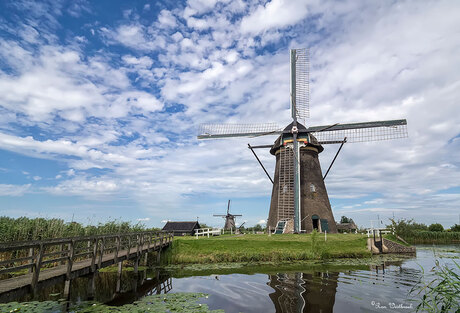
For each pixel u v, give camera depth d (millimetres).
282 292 9469
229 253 16656
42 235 13641
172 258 16312
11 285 6348
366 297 8805
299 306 7980
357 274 12438
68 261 7953
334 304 8141
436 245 34156
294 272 12984
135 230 19344
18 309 7465
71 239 8070
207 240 18594
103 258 10695
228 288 10094
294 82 29906
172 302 8219
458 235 40500
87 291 10117
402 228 37594
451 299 4992
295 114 28734
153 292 9812
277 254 16625
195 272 13531
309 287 10109
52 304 8070
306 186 27125
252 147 30359
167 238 19422
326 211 26938
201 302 8352
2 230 12898
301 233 24547
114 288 10578
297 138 27906
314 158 28422
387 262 16203
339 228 38250
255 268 14195
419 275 12234
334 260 16609
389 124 25844
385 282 10844
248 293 9359
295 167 26750
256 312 7477
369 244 19703
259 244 17922
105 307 7727
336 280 11203
